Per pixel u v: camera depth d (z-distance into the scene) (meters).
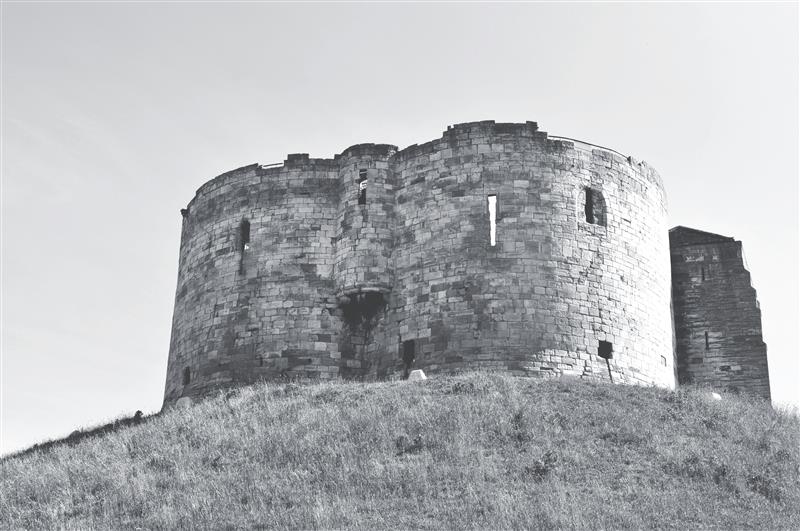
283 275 67.56
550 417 48.81
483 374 57.06
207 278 71.00
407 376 62.31
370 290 64.56
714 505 39.78
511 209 63.16
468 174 64.31
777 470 44.00
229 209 71.44
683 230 74.38
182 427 53.88
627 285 64.69
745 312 71.19
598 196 65.56
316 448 46.47
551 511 37.91
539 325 60.84
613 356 62.31
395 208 66.44
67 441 62.78
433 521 37.47
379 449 45.75
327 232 68.12
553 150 64.81
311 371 65.00
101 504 43.03
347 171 68.00
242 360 66.69
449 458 44.00
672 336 69.25
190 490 43.25
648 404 52.28
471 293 61.81
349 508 39.19
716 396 55.53
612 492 40.66
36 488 46.34
